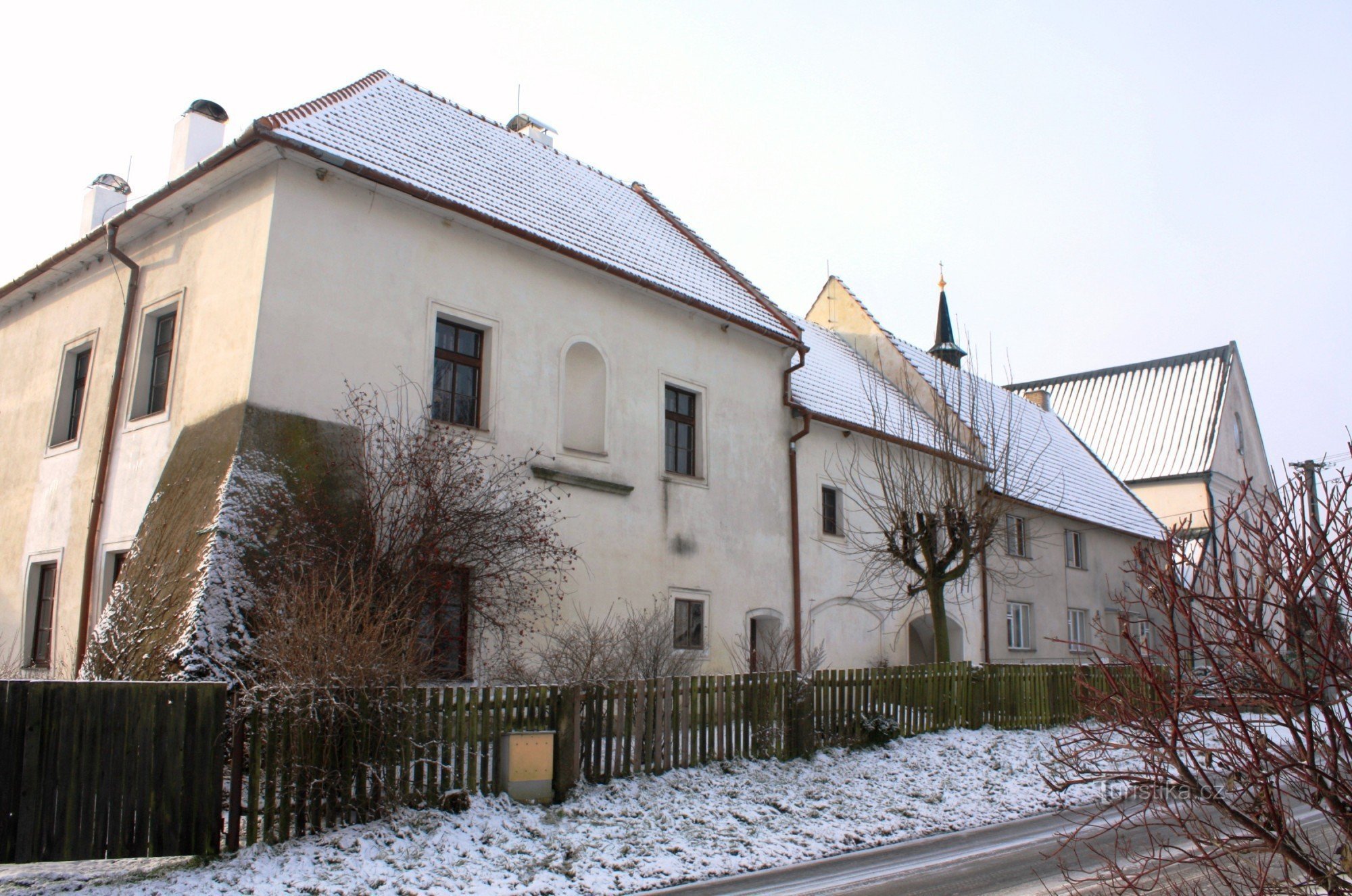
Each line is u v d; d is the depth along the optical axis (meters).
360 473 12.91
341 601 9.38
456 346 15.14
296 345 12.95
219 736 8.05
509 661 13.88
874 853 9.46
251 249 13.20
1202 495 42.91
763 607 19.50
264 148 12.96
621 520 16.81
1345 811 4.25
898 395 27.84
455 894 7.51
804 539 20.92
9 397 18.09
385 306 14.02
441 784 9.29
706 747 12.04
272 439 12.35
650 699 11.46
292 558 11.50
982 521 18.55
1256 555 4.50
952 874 8.59
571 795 10.19
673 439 18.59
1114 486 37.88
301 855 7.91
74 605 14.75
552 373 16.09
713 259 22.06
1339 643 4.19
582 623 15.67
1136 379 48.81
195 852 7.85
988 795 12.41
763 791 11.34
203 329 13.68
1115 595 5.54
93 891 7.25
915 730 15.55
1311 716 4.32
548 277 16.33
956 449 22.00
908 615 23.77
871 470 23.28
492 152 17.97
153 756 7.79
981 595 26.44
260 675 9.02
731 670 18.52
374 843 8.23
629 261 17.91
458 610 13.53
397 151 15.16
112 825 7.58
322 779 8.36
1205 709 4.52
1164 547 4.86
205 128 16.73
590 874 8.21
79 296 16.86
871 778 12.62
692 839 9.38
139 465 14.24
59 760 7.48
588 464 16.39
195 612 10.57
